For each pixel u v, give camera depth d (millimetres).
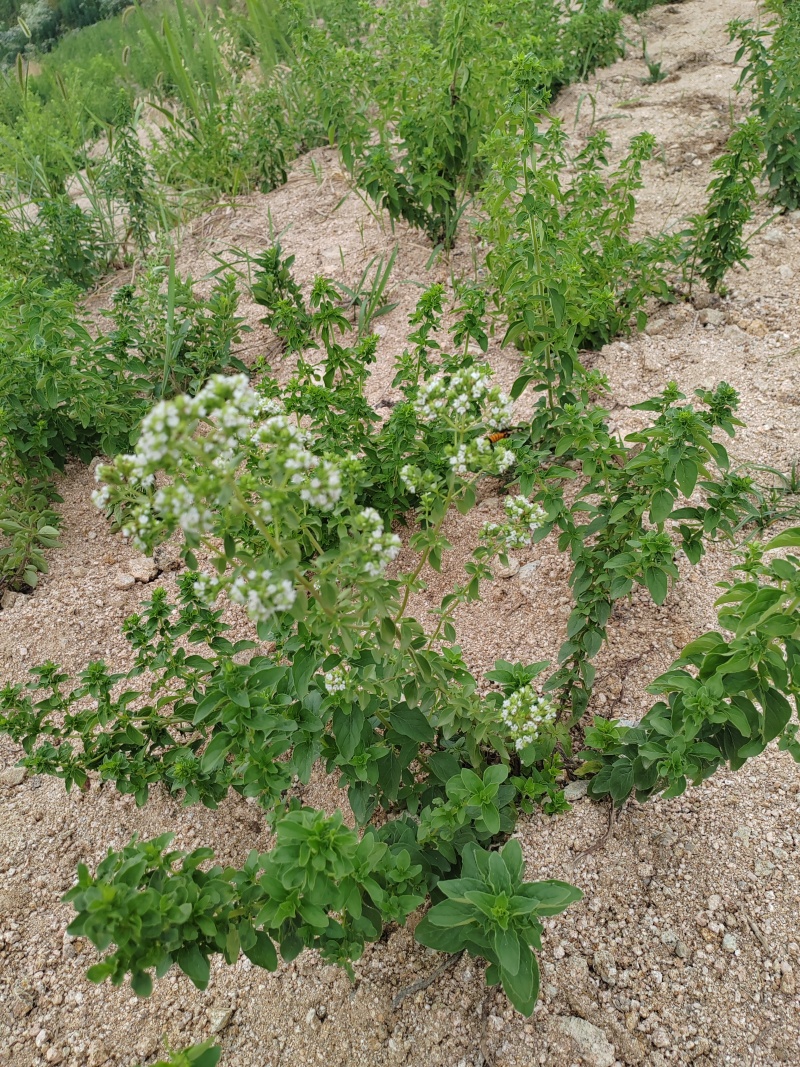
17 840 458
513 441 484
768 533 556
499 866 310
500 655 516
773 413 634
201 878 309
